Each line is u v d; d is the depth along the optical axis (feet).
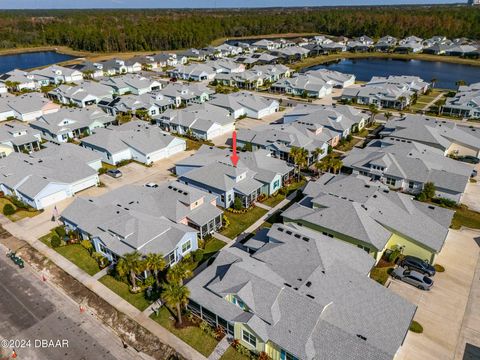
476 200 193.26
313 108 308.81
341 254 131.75
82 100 366.43
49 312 127.24
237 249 139.33
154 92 382.01
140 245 140.15
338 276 120.47
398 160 209.36
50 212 188.75
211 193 189.78
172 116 302.66
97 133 261.44
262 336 102.78
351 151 235.81
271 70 480.64
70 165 214.07
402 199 163.32
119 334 118.32
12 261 153.28
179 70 504.84
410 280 134.10
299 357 96.99
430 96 394.73
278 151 238.89
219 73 498.28
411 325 116.37
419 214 157.38
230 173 189.06
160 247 141.38
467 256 148.87
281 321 105.09
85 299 131.85
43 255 155.22
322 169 207.31
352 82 458.09
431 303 126.00
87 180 210.79
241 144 260.42
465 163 232.94
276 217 178.91
